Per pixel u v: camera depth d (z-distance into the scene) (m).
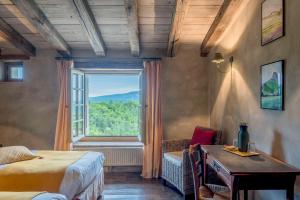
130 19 3.71
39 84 5.07
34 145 5.09
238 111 3.65
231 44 3.91
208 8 3.73
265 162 2.42
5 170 2.81
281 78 2.53
